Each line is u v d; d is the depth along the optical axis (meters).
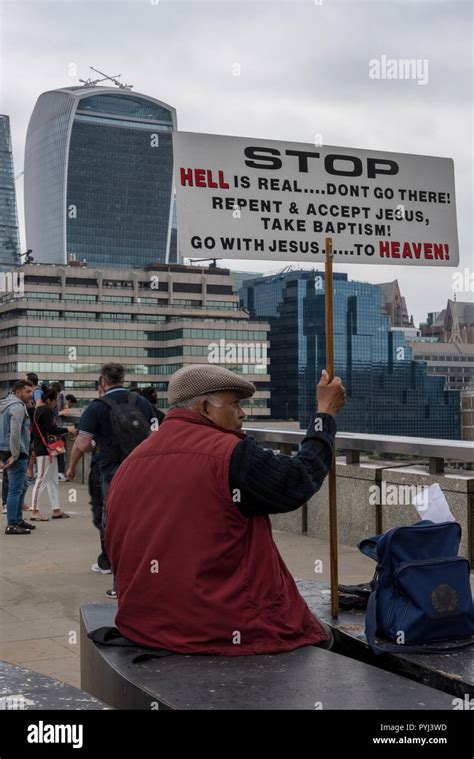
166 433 3.52
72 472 8.22
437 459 9.12
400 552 3.57
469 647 3.48
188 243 4.17
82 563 9.11
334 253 4.39
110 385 7.91
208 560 3.31
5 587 7.94
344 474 10.15
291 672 3.08
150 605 3.37
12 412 11.08
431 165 4.57
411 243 4.54
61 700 2.76
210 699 2.80
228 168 4.22
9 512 11.18
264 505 3.32
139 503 3.44
